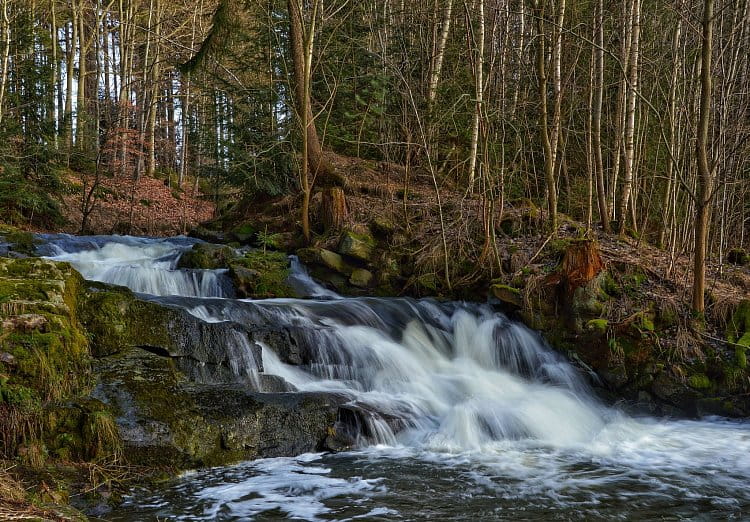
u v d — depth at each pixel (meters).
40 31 20.55
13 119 17.59
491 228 11.20
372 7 18.17
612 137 18.17
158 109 33.47
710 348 9.25
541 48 11.63
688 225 12.06
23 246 12.13
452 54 17.77
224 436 6.35
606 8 14.88
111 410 5.98
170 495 5.42
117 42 32.72
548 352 10.00
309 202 14.29
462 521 5.03
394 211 13.29
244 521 4.92
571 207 16.48
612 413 9.09
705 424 8.66
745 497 5.80
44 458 5.29
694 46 13.85
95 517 4.86
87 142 24.03
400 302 10.73
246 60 18.53
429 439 7.36
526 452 7.16
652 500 5.68
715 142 12.27
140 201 23.42
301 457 6.69
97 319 6.82
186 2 30.52
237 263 11.43
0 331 5.68
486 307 10.95
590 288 9.87
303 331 8.68
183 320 7.38
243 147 16.06
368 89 16.45
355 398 7.78
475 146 13.80
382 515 5.11
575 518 5.18
